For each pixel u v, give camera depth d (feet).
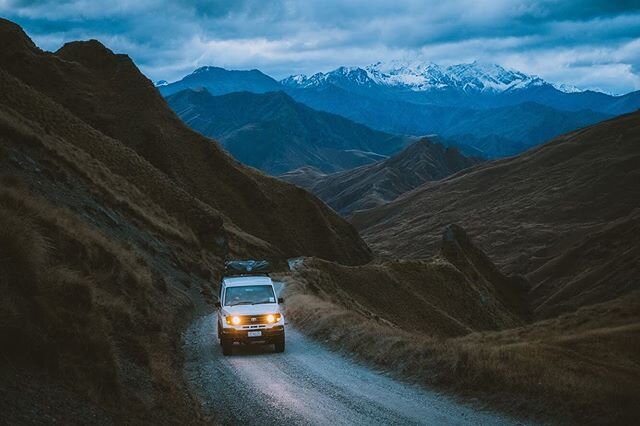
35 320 30.01
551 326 119.34
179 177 410.72
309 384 46.44
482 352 46.96
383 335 60.39
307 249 431.84
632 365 67.41
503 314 379.76
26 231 34.94
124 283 67.26
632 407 32.86
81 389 27.48
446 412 37.19
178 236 162.61
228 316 61.16
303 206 467.11
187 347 64.59
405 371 49.32
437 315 296.92
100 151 222.48
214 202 412.16
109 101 445.78
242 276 71.61
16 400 22.54
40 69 433.89
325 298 163.84
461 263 411.75
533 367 43.04
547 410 35.27
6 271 30.63
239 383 47.47
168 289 95.45
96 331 33.96
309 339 70.79
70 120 230.48
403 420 35.58
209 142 465.06
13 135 109.29
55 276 37.40
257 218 427.33
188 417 35.35
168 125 456.04
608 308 125.80
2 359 24.79
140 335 53.16
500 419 35.22
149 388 37.22
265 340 60.64
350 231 499.92
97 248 65.67
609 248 566.77
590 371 51.83
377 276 304.91
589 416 33.24
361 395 42.34
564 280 557.33
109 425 25.94
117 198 137.28
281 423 35.99
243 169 479.00
